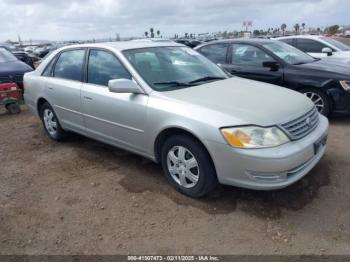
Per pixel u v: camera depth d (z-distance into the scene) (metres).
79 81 4.62
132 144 4.01
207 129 3.16
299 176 3.19
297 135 3.23
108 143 4.42
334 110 5.89
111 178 4.12
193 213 3.33
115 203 3.57
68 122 4.96
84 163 4.60
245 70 6.68
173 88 3.84
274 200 3.48
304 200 3.46
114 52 4.18
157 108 3.56
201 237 2.99
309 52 9.59
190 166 3.47
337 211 3.26
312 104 3.79
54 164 4.62
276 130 3.09
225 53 7.10
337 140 5.05
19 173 4.39
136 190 3.81
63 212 3.45
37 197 3.76
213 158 3.19
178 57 4.51
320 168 4.11
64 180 4.14
